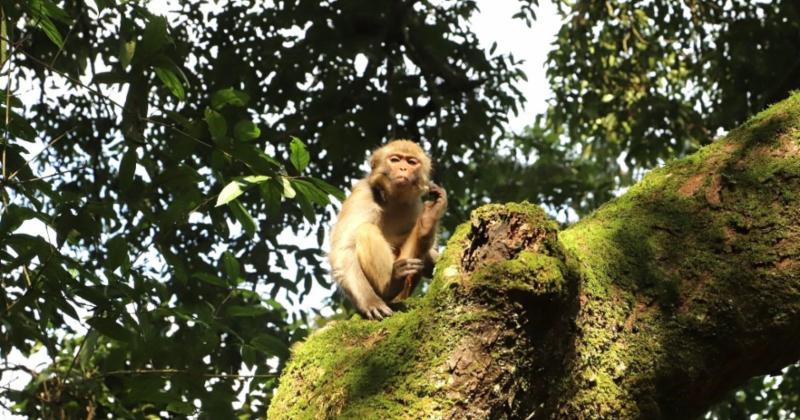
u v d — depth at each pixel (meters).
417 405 4.46
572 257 4.58
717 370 5.10
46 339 7.03
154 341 7.88
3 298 6.84
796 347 5.27
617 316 5.09
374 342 5.18
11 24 6.75
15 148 6.82
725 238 5.25
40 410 7.98
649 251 5.33
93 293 6.83
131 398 7.82
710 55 19.42
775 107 5.82
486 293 4.45
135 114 6.58
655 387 5.03
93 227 6.75
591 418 4.83
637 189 5.83
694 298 5.12
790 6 17.73
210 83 15.80
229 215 12.40
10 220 6.30
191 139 6.75
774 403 14.89
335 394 4.86
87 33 12.62
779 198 5.27
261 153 6.42
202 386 7.88
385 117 16.77
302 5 16.08
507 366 4.44
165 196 12.37
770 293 5.03
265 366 9.35
